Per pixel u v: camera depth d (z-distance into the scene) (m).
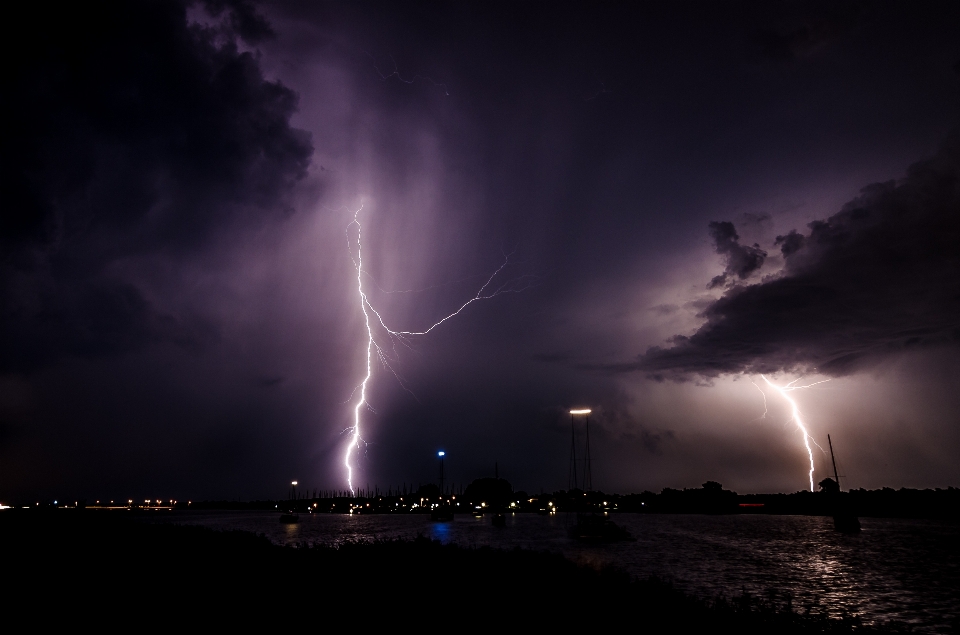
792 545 57.06
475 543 52.44
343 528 84.06
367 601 14.21
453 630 11.84
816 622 13.62
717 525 96.38
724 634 11.85
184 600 14.95
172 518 134.88
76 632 12.41
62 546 28.59
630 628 11.77
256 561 20.75
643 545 54.25
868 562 42.00
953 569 38.06
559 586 15.14
